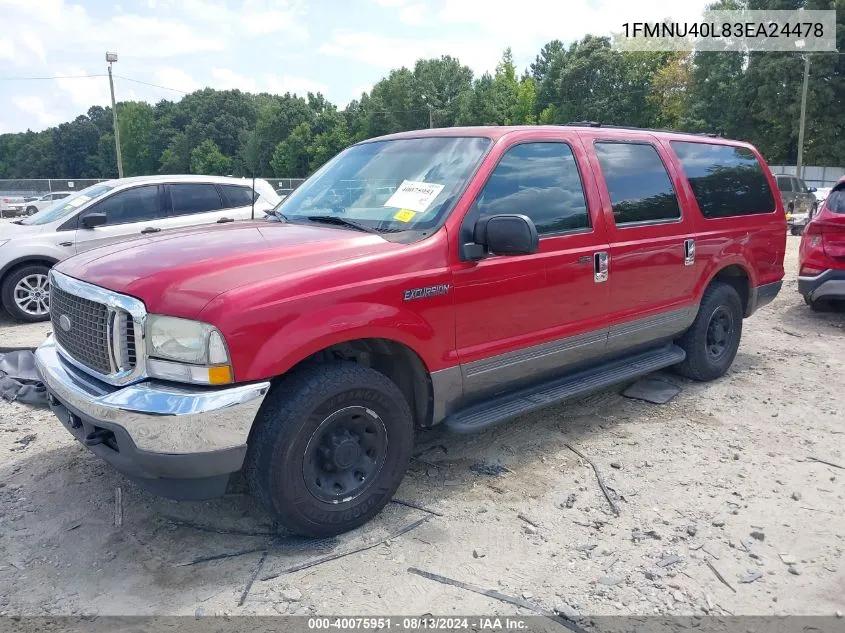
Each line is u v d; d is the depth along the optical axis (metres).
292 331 3.12
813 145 45.09
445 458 4.38
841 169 42.66
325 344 3.23
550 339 4.31
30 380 5.49
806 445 4.62
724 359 5.93
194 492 3.11
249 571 3.21
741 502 3.85
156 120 114.38
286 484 3.19
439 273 3.65
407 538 3.47
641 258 4.83
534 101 65.81
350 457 3.41
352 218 4.06
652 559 3.31
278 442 3.14
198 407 2.93
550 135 4.45
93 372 3.30
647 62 56.75
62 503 3.81
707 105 48.84
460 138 4.30
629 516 3.69
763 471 4.23
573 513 3.72
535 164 4.28
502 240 3.57
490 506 3.79
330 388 3.25
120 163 36.53
